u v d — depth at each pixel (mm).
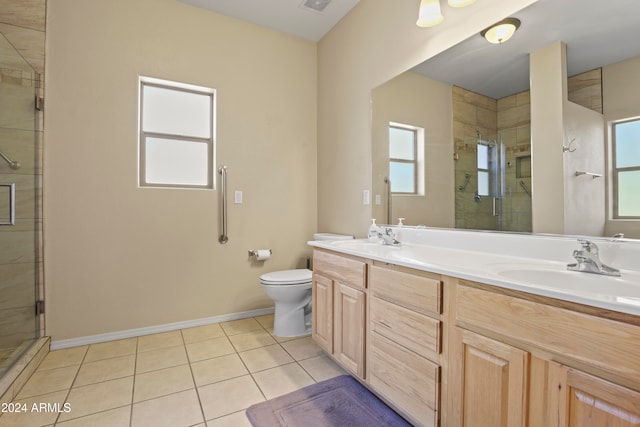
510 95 1561
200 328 2635
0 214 1948
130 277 2438
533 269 1246
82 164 2275
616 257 1192
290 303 2494
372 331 1607
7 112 1978
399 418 1500
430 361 1267
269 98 3004
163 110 2643
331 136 3010
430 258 1475
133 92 2436
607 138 1235
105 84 2344
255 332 2549
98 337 2332
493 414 1040
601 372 803
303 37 3166
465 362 1139
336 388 1749
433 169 1970
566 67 1358
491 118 1648
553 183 1404
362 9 2582
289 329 2490
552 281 1200
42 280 2150
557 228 1393
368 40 2516
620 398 760
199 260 2691
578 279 1137
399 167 2232
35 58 2123
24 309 2070
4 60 1953
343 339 1835
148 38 2488
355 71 2668
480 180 1703
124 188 2412
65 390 1722
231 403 1615
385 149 2352
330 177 3027
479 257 1520
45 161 2156
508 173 1579
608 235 1231
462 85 1785
